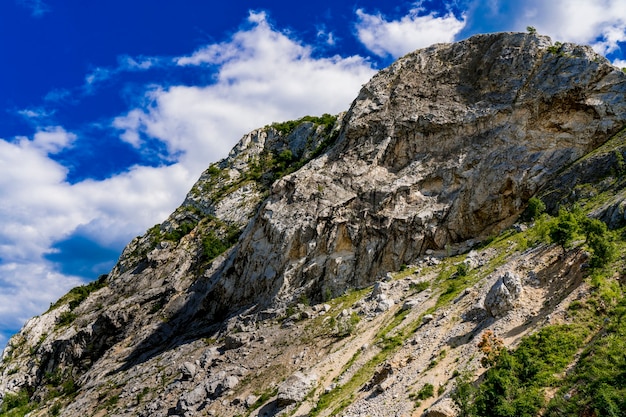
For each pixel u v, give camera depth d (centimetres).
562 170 6356
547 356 3058
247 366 5553
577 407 2561
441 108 7725
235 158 13312
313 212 7369
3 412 8625
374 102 8412
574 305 3394
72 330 9600
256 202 11144
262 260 7475
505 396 2792
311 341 5491
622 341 2872
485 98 7494
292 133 13212
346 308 5984
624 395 2445
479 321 4028
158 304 9012
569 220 4272
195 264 9669
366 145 7956
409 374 3812
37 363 9612
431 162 7356
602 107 6519
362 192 7350
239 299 7562
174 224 11975
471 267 5497
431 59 8625
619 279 3475
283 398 4450
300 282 6938
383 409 3516
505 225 6450
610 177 5584
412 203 7050
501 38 7956
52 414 7162
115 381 7094
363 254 6844
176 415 5256
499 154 6875
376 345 4672
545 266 4206
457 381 3130
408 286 5800
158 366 6894
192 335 7531
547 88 6956
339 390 4259
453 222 6675
